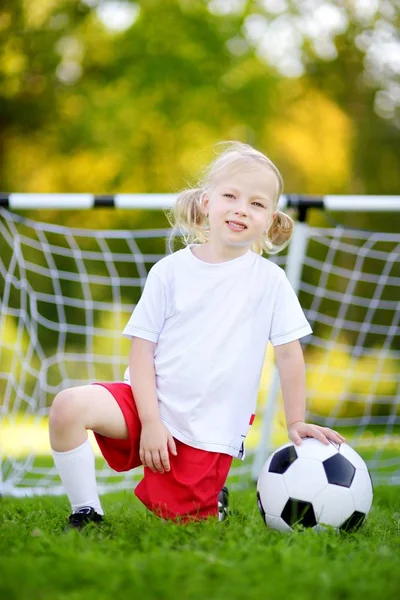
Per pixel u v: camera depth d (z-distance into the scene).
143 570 2.71
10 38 16.66
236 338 3.95
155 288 3.99
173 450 3.79
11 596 2.52
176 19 17.52
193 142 17.47
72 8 16.94
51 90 17.12
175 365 3.90
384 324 16.23
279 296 4.07
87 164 17.42
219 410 3.90
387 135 17.84
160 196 6.28
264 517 3.82
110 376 13.41
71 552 2.91
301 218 6.35
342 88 17.86
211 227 4.04
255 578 2.68
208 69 17.44
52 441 3.72
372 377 13.71
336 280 16.08
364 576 2.77
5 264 15.75
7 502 5.15
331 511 3.67
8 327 13.73
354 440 9.41
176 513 3.85
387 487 6.55
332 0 17.78
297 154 17.61
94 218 17.12
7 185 17.20
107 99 17.20
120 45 17.34
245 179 3.98
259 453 6.57
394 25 17.62
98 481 7.16
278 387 6.54
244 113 17.50
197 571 2.70
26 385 12.89
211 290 3.96
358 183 17.98
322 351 14.37
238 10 17.86
